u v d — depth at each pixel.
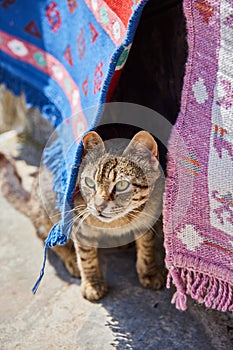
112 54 0.58
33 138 1.11
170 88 0.78
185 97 0.56
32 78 0.87
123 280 0.78
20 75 0.89
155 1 0.73
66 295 0.76
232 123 0.54
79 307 0.74
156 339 0.68
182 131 0.57
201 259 0.58
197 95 0.56
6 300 0.76
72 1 0.73
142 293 0.75
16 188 0.91
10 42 0.88
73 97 0.75
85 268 0.74
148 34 0.78
